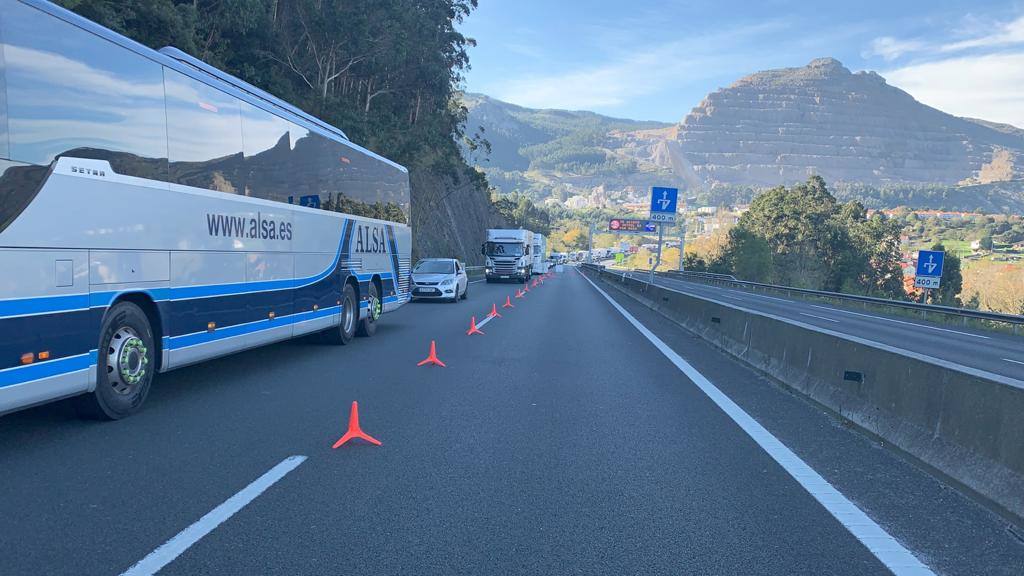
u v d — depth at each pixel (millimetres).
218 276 9094
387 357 12477
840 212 101312
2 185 5645
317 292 12625
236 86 10203
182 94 8227
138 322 7555
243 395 8883
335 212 13508
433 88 60281
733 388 9922
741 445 6762
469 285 48344
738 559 4109
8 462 5809
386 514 4766
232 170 9453
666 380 10516
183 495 5059
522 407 8398
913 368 6574
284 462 5945
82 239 6547
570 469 5906
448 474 5711
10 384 5797
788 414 8211
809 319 28453
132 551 4059
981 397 5449
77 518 4562
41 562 3891
